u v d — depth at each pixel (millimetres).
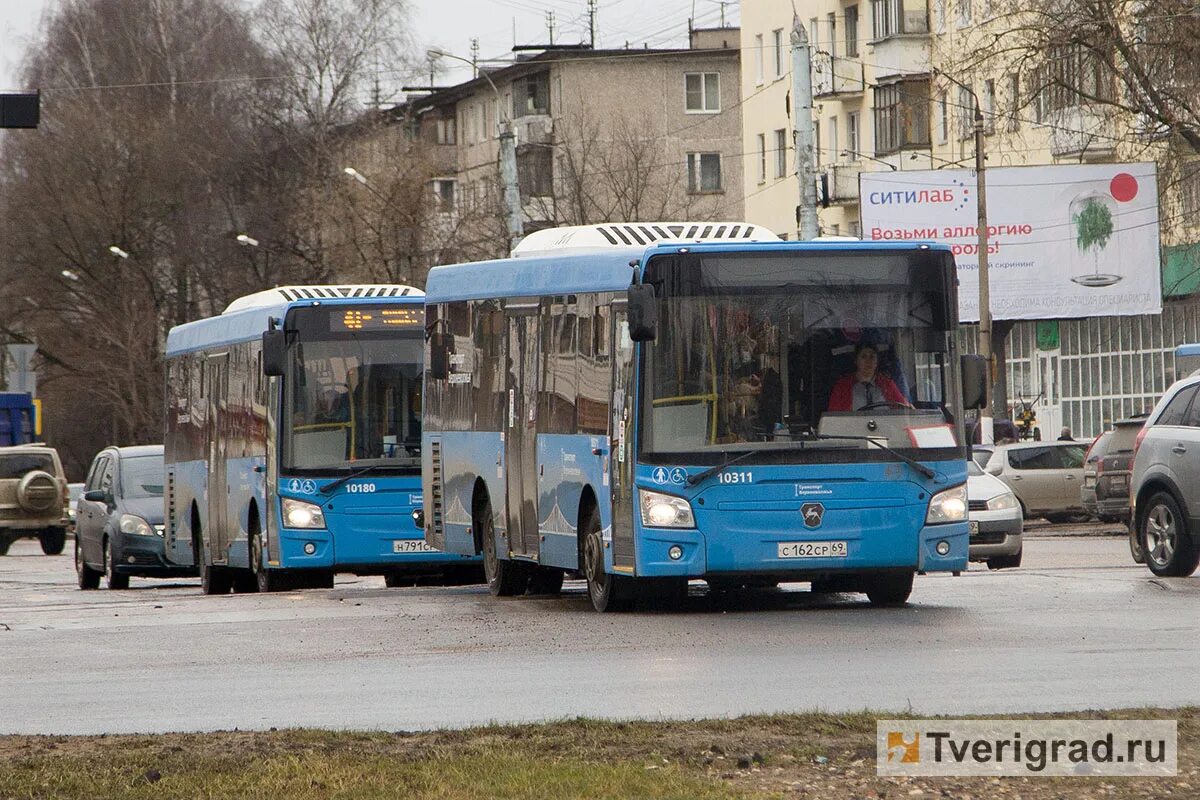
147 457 70688
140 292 158125
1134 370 119312
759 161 169375
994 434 108438
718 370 37594
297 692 26734
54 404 169000
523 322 44469
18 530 110750
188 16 164250
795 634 33406
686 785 18266
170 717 24344
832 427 37656
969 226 115750
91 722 24031
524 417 44219
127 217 157125
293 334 52719
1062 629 33312
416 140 144875
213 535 60125
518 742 20906
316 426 52531
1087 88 94062
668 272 37656
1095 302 114812
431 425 50688
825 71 152750
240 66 163875
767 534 37375
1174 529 45875
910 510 37812
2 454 111875
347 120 162625
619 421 38625
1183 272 113125
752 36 169125
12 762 20297
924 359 38219
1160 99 86500
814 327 37875
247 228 161000
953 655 29469
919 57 139250
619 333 38938
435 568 54156
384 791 18234
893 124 140625
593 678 27453
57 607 48625
